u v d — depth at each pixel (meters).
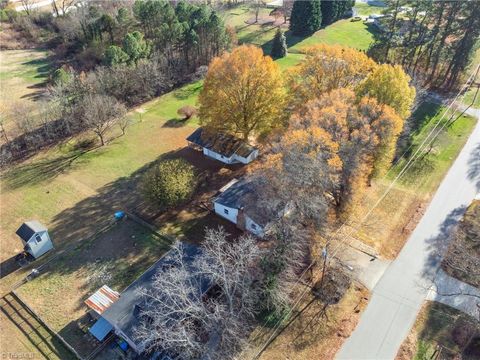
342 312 33.03
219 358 28.44
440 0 61.72
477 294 34.44
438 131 55.44
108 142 56.16
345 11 101.44
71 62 77.62
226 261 31.28
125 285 35.84
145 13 76.75
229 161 50.47
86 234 41.19
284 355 30.09
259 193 37.69
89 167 51.03
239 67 44.25
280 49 80.75
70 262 38.34
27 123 54.91
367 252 38.19
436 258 37.75
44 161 52.47
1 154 52.38
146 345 29.56
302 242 36.28
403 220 41.91
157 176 42.41
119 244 39.97
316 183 33.78
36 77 73.38
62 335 32.03
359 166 35.94
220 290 33.44
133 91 66.00
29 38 88.88
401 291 34.81
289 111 46.88
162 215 43.12
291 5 100.19
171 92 69.69
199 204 44.44
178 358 28.67
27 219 43.31
